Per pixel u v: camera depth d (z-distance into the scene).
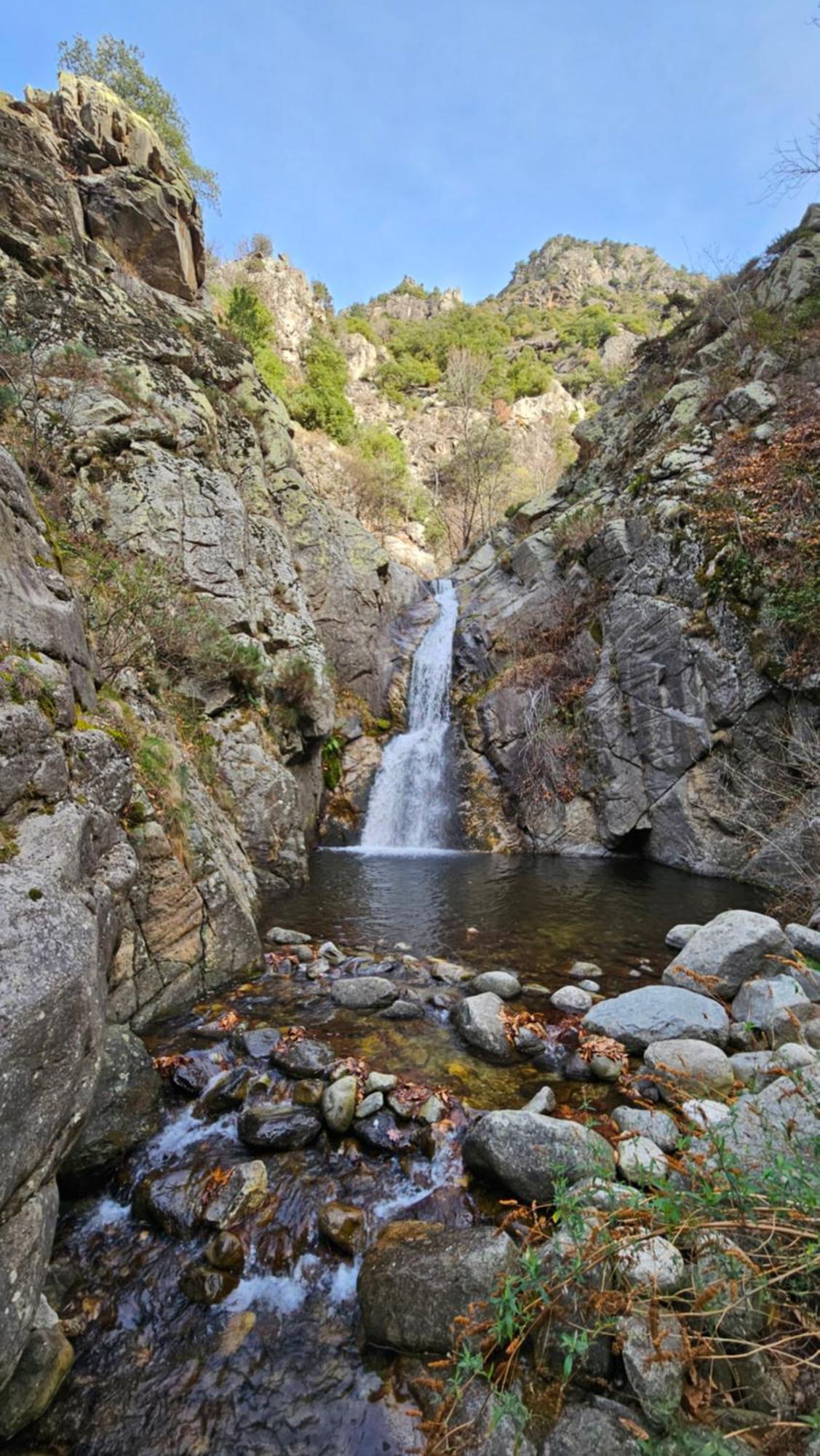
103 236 14.09
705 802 10.30
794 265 15.66
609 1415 1.91
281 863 8.62
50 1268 2.58
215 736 8.65
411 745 15.09
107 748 3.54
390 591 18.48
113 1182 3.05
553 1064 4.09
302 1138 3.28
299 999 4.97
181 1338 2.39
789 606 9.08
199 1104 3.58
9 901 2.09
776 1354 1.78
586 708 12.56
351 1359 2.32
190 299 15.62
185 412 11.52
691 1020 4.23
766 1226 1.86
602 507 15.73
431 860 11.51
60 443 9.17
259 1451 2.03
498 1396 1.94
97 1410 2.13
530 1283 2.00
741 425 13.00
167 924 4.75
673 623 11.05
